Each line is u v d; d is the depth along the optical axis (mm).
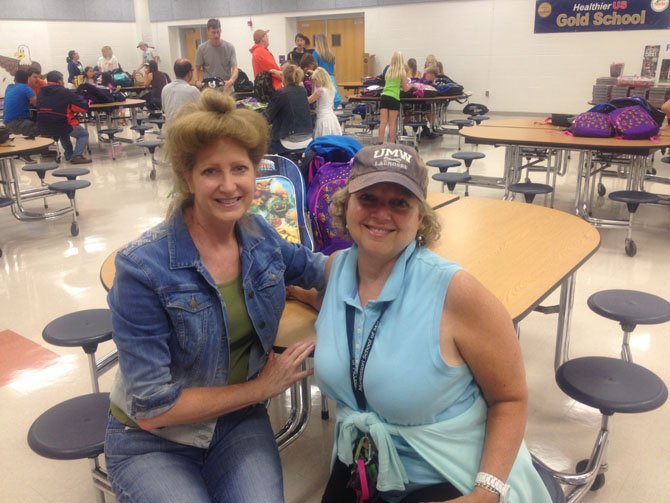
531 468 1326
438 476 1291
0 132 4906
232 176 1275
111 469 1389
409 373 1205
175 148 1265
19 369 2832
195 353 1319
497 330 1189
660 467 2053
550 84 11039
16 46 13586
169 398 1267
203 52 7883
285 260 1515
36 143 5027
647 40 9898
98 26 15016
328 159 2385
